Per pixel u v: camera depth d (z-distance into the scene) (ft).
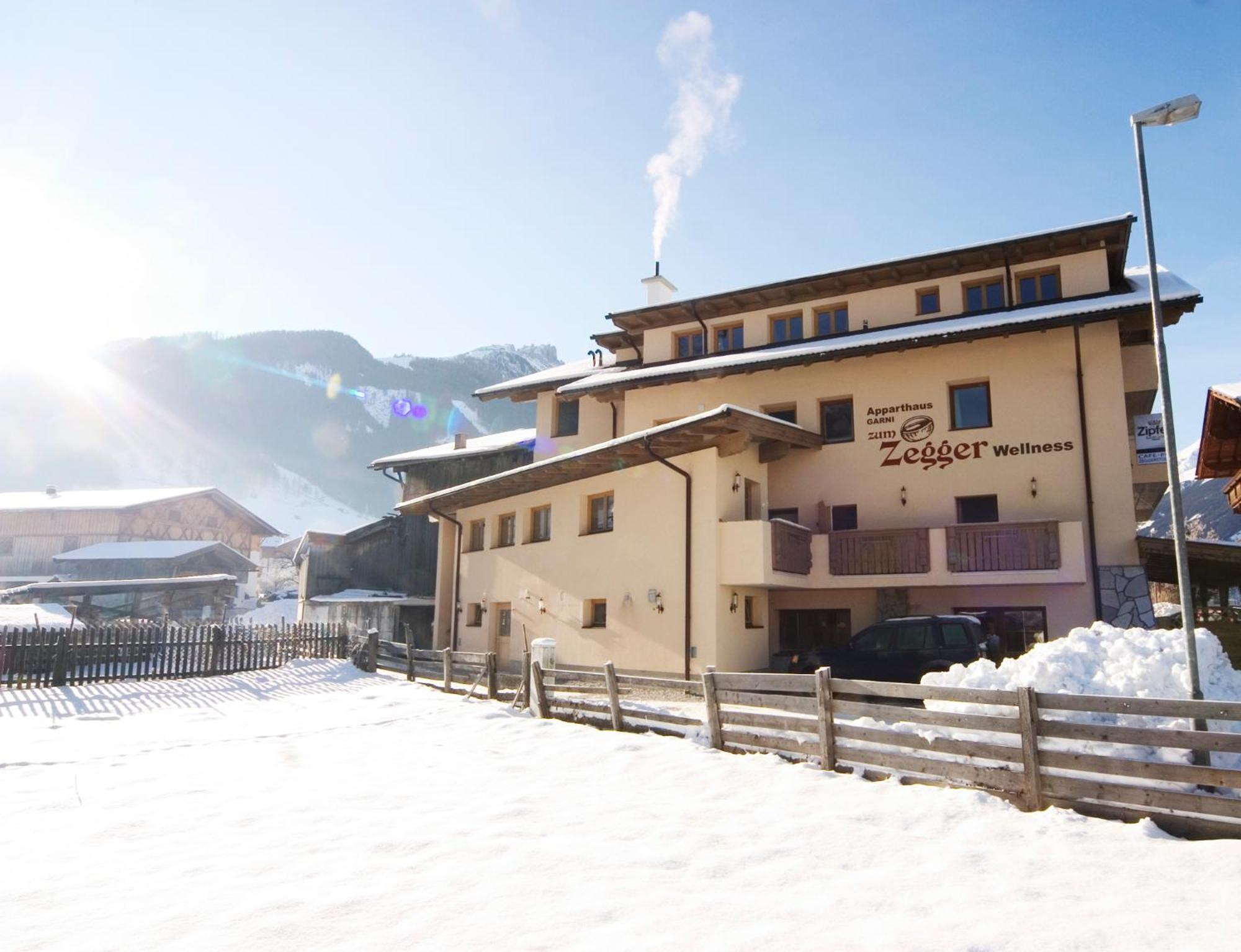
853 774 26.86
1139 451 59.06
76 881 18.10
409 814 23.54
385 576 109.70
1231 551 51.08
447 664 54.08
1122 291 58.18
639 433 54.49
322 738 36.99
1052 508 55.52
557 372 90.68
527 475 64.59
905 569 55.72
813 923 15.39
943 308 64.69
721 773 27.73
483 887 17.52
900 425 61.36
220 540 200.75
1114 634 28.50
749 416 53.16
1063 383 56.54
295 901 16.72
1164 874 17.44
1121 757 23.39
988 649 47.42
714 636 52.37
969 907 16.07
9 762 31.60
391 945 14.60
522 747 34.04
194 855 19.95
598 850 20.07
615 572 59.72
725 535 53.52
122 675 59.93
